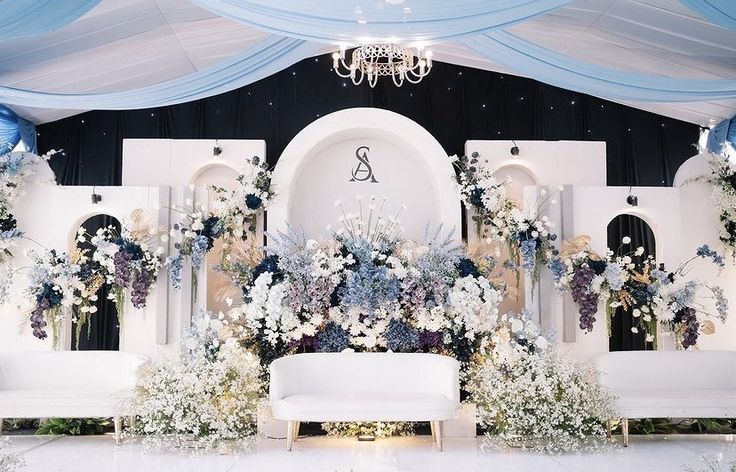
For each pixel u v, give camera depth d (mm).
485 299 7434
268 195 8039
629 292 7801
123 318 7742
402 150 8578
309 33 5242
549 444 6309
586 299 7609
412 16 5082
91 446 6566
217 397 6590
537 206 8023
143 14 6934
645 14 6758
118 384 7152
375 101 9383
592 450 6410
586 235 7824
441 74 9430
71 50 7227
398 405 6352
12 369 7137
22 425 7551
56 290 7508
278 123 9320
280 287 7270
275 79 9367
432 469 5652
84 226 9211
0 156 7809
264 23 5242
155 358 7707
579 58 8305
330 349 7418
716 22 5180
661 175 9320
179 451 6320
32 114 8812
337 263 7469
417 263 7586
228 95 9359
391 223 8062
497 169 8430
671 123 9383
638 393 6727
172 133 9328
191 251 7824
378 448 6578
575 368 6758
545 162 8430
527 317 7453
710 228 8172
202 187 8016
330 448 6578
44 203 7891
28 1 4734
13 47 6754
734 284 8102
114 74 8203
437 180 8125
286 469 5652
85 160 9289
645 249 9375
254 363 7070
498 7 5035
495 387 6719
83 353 7238
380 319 7477
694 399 6582
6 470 5059
